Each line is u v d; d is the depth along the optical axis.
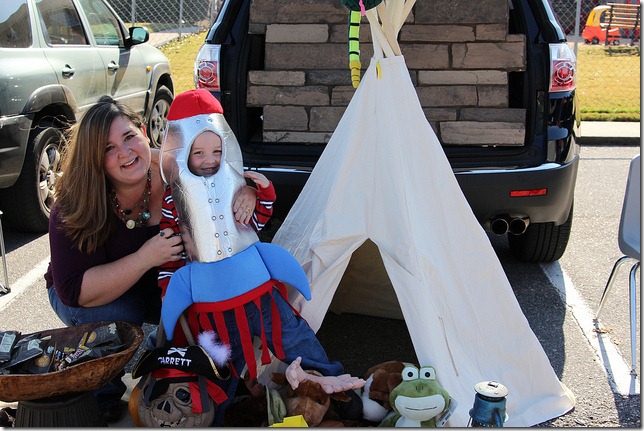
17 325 3.86
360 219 2.80
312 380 2.56
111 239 2.71
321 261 2.83
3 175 4.68
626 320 3.85
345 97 3.82
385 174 2.76
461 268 2.83
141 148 2.59
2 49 4.73
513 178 3.68
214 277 2.49
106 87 6.03
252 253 2.56
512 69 3.70
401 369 2.69
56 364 2.53
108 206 2.65
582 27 18.22
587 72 12.69
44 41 5.24
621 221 3.55
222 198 2.51
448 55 3.73
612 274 3.69
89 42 5.96
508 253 4.87
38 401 2.46
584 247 4.98
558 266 4.63
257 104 3.88
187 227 2.52
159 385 2.42
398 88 2.78
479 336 2.83
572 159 3.83
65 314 2.83
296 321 2.69
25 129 4.82
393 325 3.81
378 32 2.78
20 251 4.98
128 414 2.73
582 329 3.75
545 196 3.75
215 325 2.52
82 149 2.54
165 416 2.40
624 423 2.89
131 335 2.62
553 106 3.76
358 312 3.89
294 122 3.86
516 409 2.81
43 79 5.02
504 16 3.70
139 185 2.70
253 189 2.67
